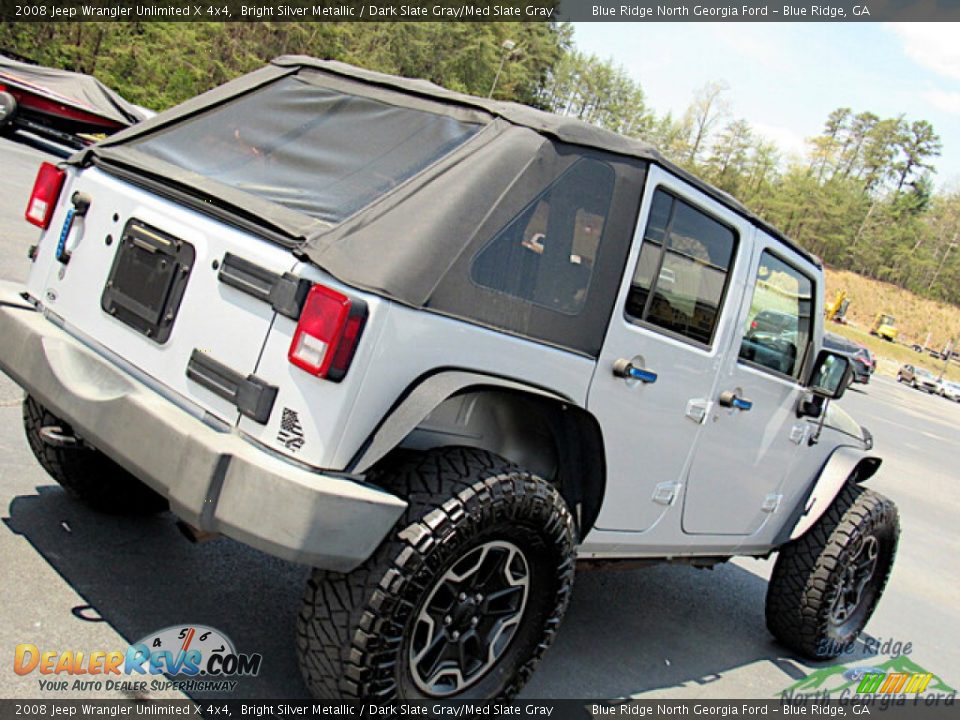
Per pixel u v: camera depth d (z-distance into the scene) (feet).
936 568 23.97
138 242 8.84
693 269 10.71
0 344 9.32
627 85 333.21
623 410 9.98
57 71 51.88
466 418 9.27
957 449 66.95
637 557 11.85
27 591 9.42
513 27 286.05
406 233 7.78
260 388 7.52
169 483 7.45
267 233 7.86
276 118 9.89
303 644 7.79
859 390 102.63
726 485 12.41
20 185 37.83
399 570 7.55
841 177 404.77
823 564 14.08
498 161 8.51
